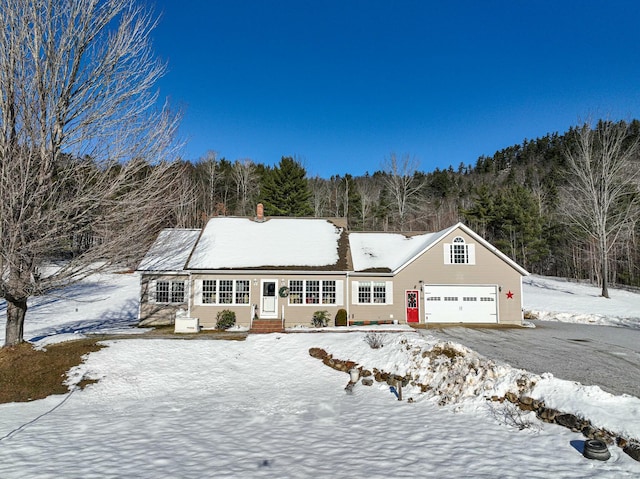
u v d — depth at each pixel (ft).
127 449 29.66
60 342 61.41
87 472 25.62
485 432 32.53
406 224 183.01
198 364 54.65
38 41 51.01
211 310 82.58
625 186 136.98
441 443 30.42
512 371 39.06
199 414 38.42
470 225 207.21
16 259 48.39
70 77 54.03
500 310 88.58
